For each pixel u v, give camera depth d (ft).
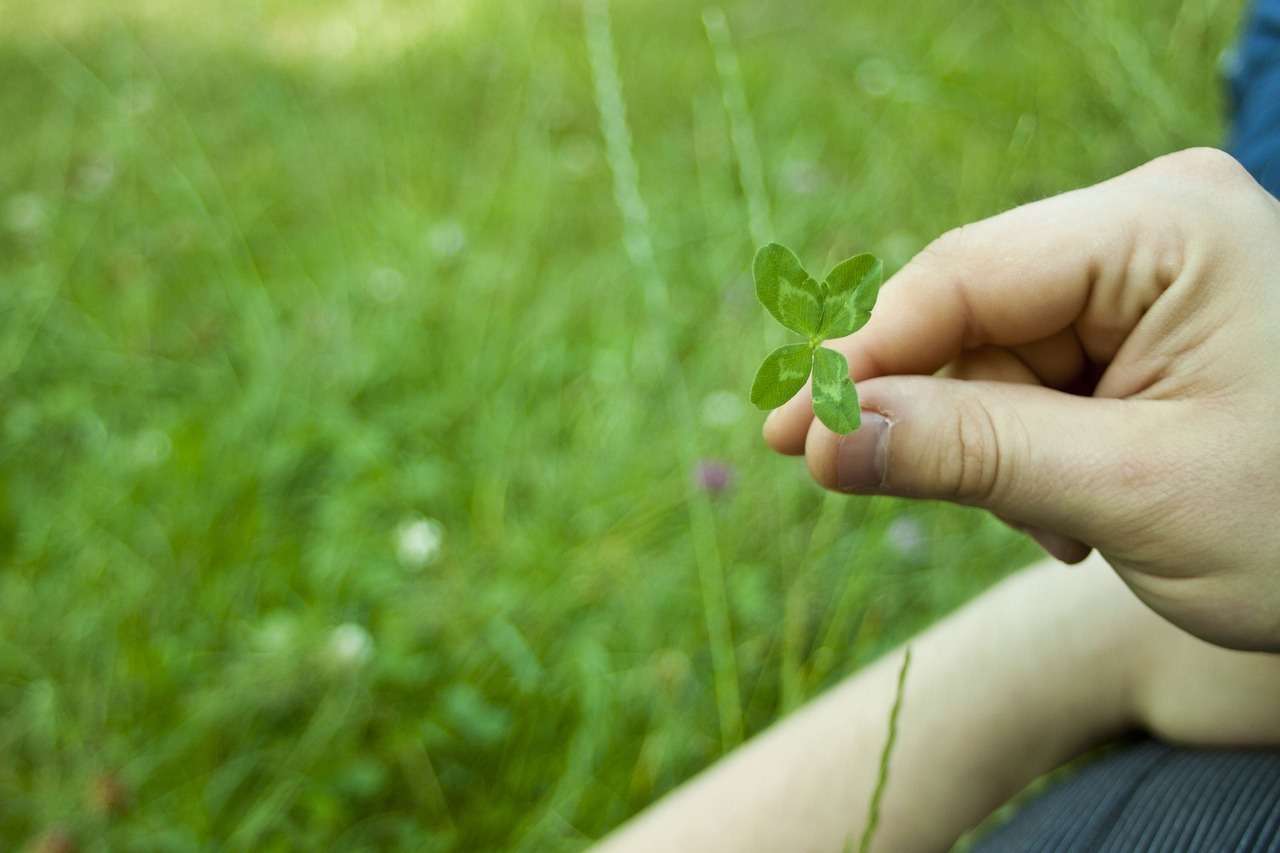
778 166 3.40
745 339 2.77
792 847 1.47
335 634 2.20
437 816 1.98
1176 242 1.28
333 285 3.19
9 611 2.35
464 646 2.18
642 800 1.97
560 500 2.51
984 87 3.62
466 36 4.52
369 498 2.53
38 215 3.64
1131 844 1.34
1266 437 1.26
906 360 1.37
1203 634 1.32
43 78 4.53
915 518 2.38
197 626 2.29
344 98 4.23
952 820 1.49
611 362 2.79
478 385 2.82
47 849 1.93
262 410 2.76
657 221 3.27
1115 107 3.28
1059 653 1.50
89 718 2.12
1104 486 1.29
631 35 4.36
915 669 1.53
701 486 2.27
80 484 2.61
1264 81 1.94
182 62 4.62
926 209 3.08
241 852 1.93
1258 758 1.38
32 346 3.10
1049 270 1.32
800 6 4.41
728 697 1.99
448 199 3.56
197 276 3.38
